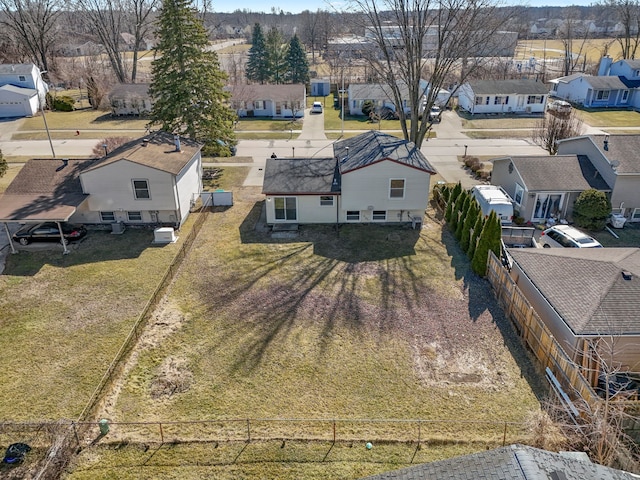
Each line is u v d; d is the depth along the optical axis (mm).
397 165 23297
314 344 15664
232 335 16109
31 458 11414
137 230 24375
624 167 24016
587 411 11242
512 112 53406
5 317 16953
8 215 21266
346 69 74938
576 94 58062
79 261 21078
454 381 14000
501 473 7074
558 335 14289
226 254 21828
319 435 12164
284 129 48438
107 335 16047
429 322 16766
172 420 12633
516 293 16172
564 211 25250
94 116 53969
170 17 31203
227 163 36688
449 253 21891
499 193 25969
